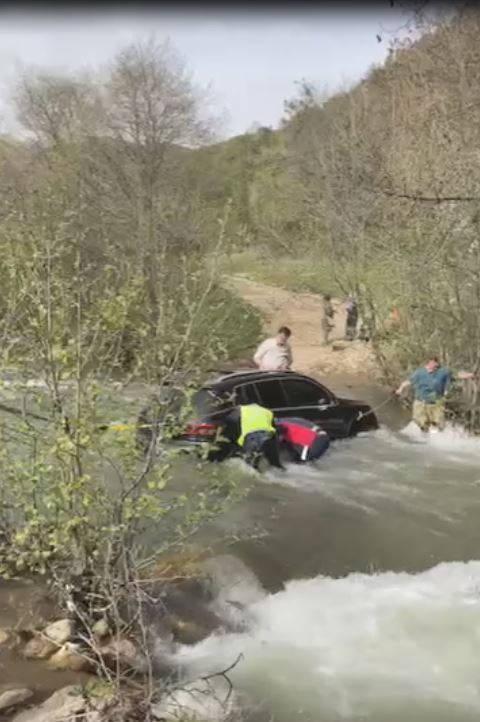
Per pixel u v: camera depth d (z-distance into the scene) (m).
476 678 6.25
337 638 6.84
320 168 21.56
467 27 15.30
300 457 11.55
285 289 27.59
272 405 12.06
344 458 12.18
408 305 15.59
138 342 7.35
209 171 31.81
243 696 5.91
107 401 6.75
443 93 18.34
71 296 6.81
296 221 24.41
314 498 10.29
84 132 27.06
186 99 29.36
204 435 10.35
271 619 7.16
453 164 14.65
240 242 19.06
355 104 25.84
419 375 13.78
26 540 6.57
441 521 9.58
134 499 6.69
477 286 14.20
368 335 18.00
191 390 6.88
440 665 6.41
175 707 5.55
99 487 6.57
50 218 10.80
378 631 6.95
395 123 21.14
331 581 7.91
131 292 7.09
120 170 24.55
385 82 24.86
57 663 5.94
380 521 9.54
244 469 10.64
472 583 7.90
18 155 27.17
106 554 6.44
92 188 22.59
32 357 6.48
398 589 7.75
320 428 11.97
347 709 5.80
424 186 14.96
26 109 31.78
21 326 6.71
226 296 20.75
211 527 9.03
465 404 14.14
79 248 8.96
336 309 26.31
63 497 6.37
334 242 17.59
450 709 5.83
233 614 7.15
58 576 6.54
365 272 16.81
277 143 39.50
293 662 6.45
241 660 6.44
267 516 9.54
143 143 26.84
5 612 6.61
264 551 8.52
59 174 23.23
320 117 36.12
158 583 7.22
